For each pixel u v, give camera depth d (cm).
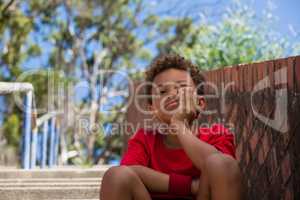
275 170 298
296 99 273
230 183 207
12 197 389
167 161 240
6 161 1314
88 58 1620
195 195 229
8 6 1445
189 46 1530
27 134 581
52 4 1560
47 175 502
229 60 664
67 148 1189
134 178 216
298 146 269
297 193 270
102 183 217
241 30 684
